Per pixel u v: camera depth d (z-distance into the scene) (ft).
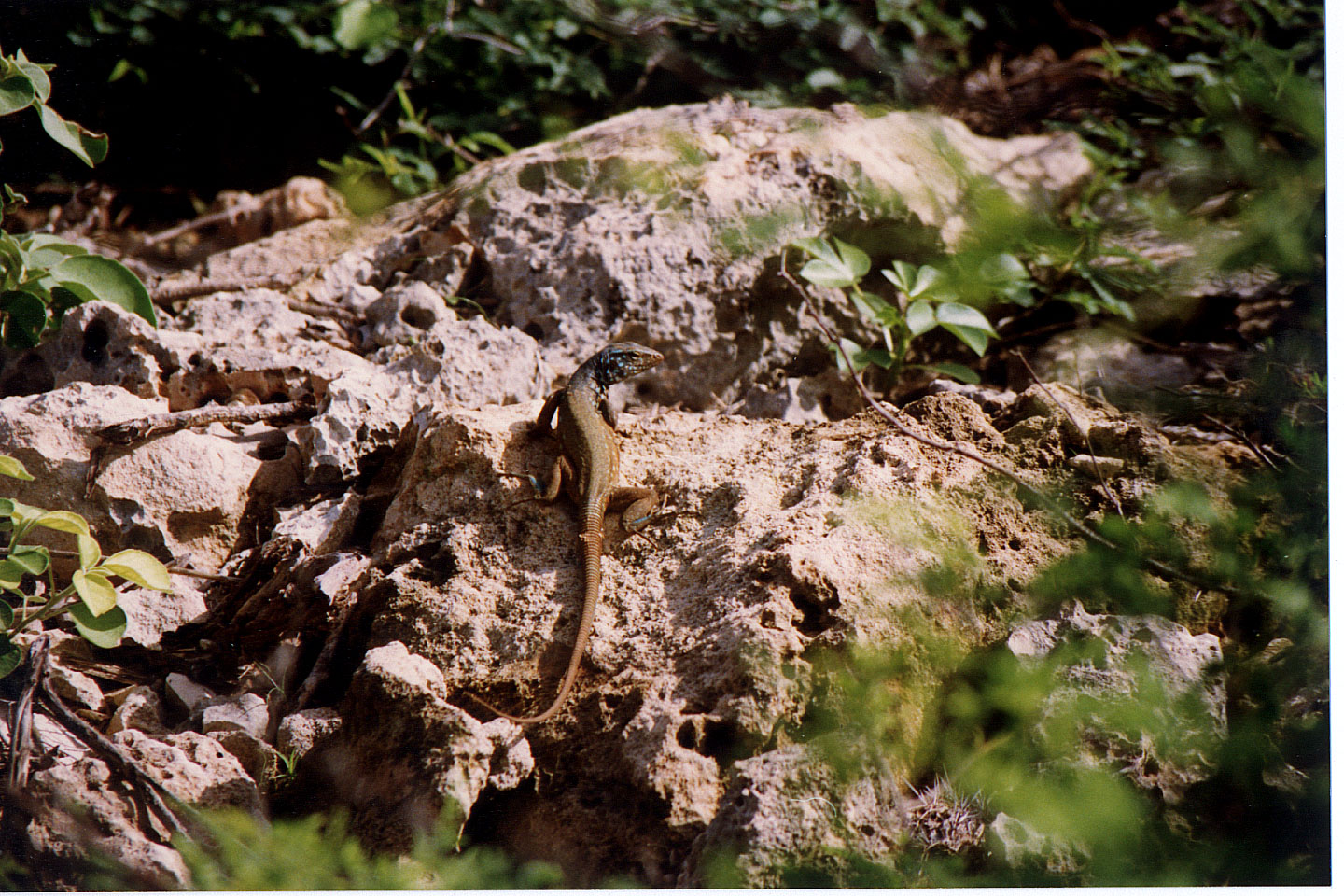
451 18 40.42
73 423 20.66
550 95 41.50
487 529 18.79
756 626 15.80
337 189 40.27
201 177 42.24
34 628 18.80
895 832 14.90
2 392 23.59
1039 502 17.58
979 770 15.83
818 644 15.84
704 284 24.45
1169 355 26.02
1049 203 31.14
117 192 39.47
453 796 15.38
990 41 43.09
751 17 37.14
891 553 16.98
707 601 17.06
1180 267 24.49
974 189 25.75
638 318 24.07
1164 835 15.07
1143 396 22.99
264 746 17.04
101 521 20.04
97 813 15.42
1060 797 13.71
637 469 20.17
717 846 14.28
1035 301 26.25
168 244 37.42
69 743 16.89
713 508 18.95
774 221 21.76
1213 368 25.14
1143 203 29.45
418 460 19.70
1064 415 19.69
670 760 15.03
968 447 19.25
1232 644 18.06
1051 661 16.35
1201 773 15.44
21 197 23.59
